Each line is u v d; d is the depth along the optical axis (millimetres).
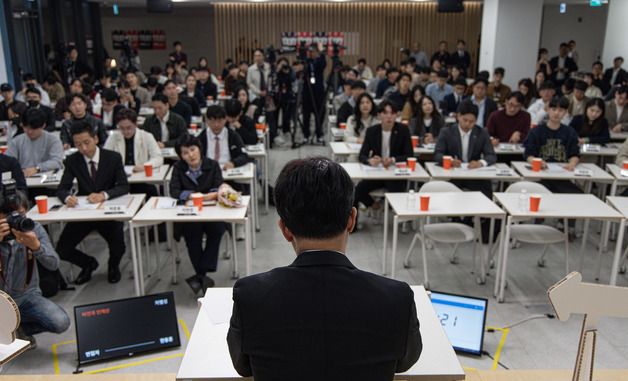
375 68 15383
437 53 13734
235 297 1142
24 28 10727
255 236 4973
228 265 4352
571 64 13242
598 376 2264
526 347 3143
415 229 5137
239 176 4531
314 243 1169
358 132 6082
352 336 1096
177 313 3561
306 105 9039
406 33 15148
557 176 4582
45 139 4750
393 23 15086
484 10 10266
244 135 5820
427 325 1776
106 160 4051
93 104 8297
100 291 3914
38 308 3035
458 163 4891
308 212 1144
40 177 4492
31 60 11008
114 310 3041
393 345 1119
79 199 3908
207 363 1604
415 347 1180
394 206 3793
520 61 9781
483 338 3014
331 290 1114
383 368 1115
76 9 13555
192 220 3467
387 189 5008
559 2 14281
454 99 7672
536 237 3807
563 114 5039
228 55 15273
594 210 3670
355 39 15180
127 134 4863
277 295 1115
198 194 3652
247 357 1154
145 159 4934
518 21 9617
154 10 11125
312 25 15109
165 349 3092
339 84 10117
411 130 6129
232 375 1552
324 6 15000
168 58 16219
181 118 5824
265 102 9016
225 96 9492
